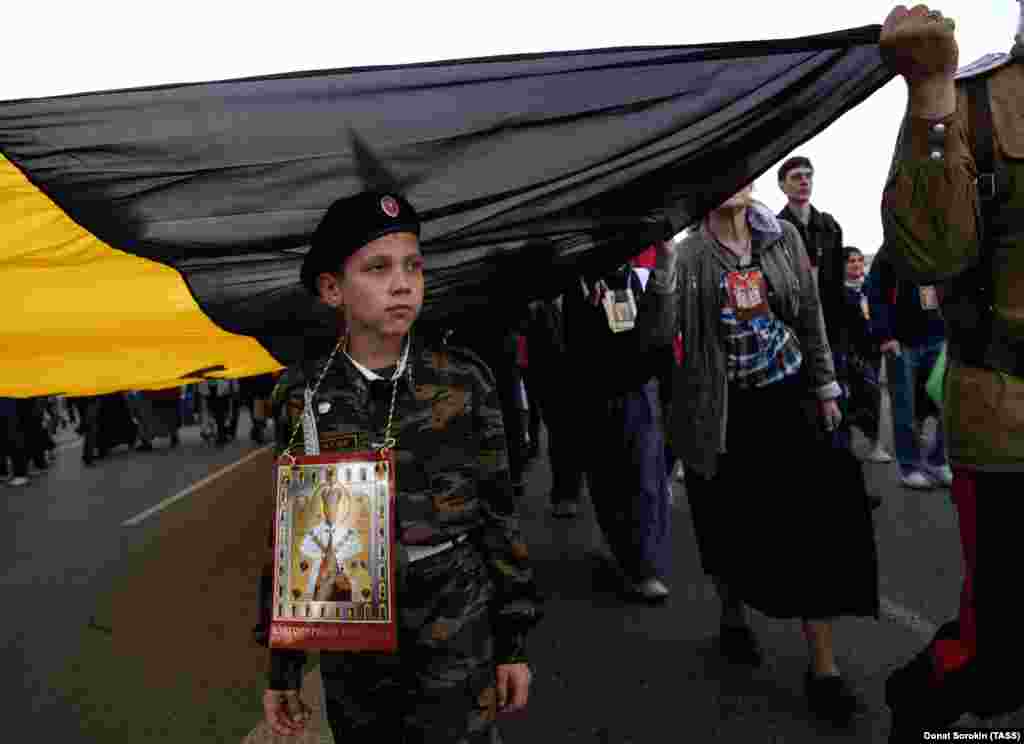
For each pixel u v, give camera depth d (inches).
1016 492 66.0
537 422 311.0
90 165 85.4
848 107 86.6
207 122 84.5
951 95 62.8
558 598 155.5
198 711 120.1
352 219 59.9
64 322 110.4
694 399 114.7
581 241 97.6
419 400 60.7
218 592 178.1
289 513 60.3
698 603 148.4
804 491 105.3
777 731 102.2
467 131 88.3
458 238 96.6
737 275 112.1
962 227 64.3
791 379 110.6
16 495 348.8
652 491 149.5
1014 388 66.1
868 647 124.3
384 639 57.4
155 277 100.7
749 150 91.0
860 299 252.7
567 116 88.1
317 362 63.7
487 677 60.6
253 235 93.7
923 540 175.3
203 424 531.5
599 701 113.3
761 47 82.6
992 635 67.8
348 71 83.0
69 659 145.1
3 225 89.3
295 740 105.7
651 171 92.3
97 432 458.6
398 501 59.2
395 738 61.0
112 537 244.2
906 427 224.7
